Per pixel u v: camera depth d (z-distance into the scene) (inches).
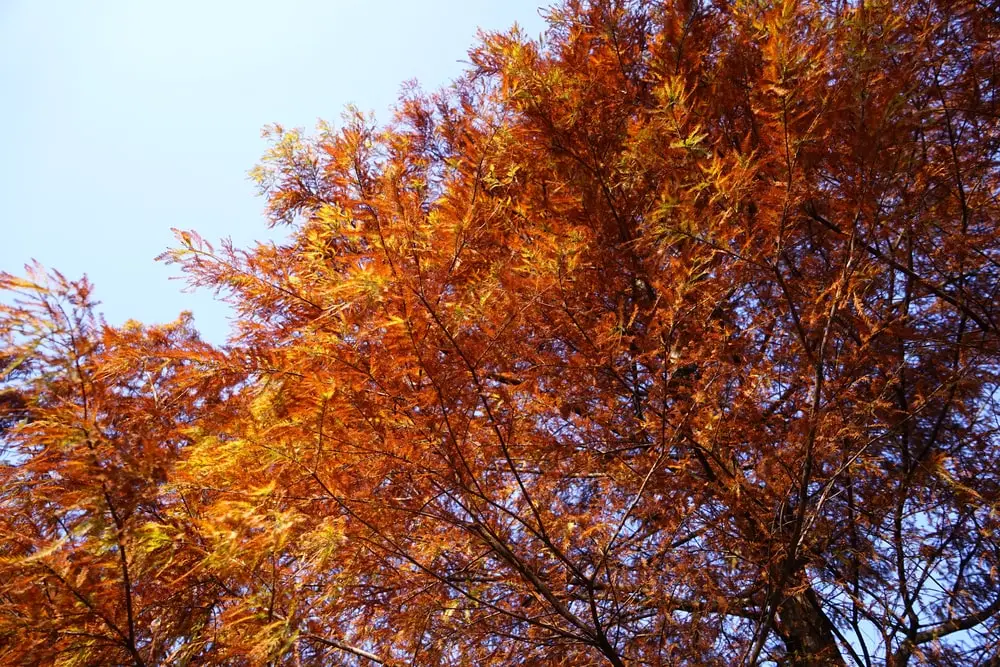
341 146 136.4
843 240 143.0
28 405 99.7
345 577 118.9
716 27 186.5
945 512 147.0
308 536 107.6
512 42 154.9
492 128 135.4
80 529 99.2
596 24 179.3
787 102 118.6
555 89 150.9
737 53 166.7
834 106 119.8
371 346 111.0
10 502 110.5
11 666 97.2
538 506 132.9
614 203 154.7
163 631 113.2
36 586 98.3
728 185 116.0
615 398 138.8
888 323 138.2
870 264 135.7
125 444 101.6
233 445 103.9
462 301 118.3
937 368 149.8
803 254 161.5
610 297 156.3
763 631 130.5
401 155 136.2
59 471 98.5
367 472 118.0
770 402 149.2
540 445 139.3
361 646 132.2
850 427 132.8
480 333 118.3
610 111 168.7
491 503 119.5
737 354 139.3
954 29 157.6
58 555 99.7
